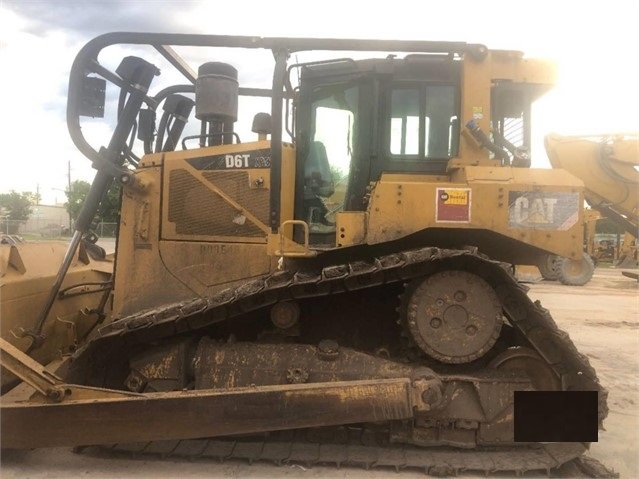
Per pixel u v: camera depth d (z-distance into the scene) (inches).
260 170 164.6
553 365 142.6
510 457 141.1
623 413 188.4
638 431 172.2
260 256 163.6
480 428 140.6
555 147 191.5
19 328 162.4
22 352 145.4
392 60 159.3
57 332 182.1
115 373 159.0
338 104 164.6
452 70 159.9
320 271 150.3
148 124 195.8
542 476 138.2
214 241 165.6
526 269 459.8
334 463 140.9
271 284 142.7
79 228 165.5
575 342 306.5
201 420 134.1
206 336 154.3
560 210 139.4
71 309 193.8
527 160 152.3
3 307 156.3
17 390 146.9
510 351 146.3
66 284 189.6
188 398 134.0
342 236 144.3
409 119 161.2
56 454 147.9
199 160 167.2
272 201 149.3
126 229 168.4
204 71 171.6
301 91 165.9
